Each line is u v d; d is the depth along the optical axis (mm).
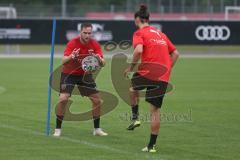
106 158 33719
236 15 163125
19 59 118812
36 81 79438
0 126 44156
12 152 35062
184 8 164500
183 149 36625
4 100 59781
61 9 151750
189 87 74688
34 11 150125
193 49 150625
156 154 34969
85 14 158000
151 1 170750
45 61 113500
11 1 186125
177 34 135625
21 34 132125
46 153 34875
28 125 44812
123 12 164125
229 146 37781
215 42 136875
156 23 134875
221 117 50250
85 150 35875
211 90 71688
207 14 163375
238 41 137500
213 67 105625
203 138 40500
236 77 88875
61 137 40031
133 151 35750
